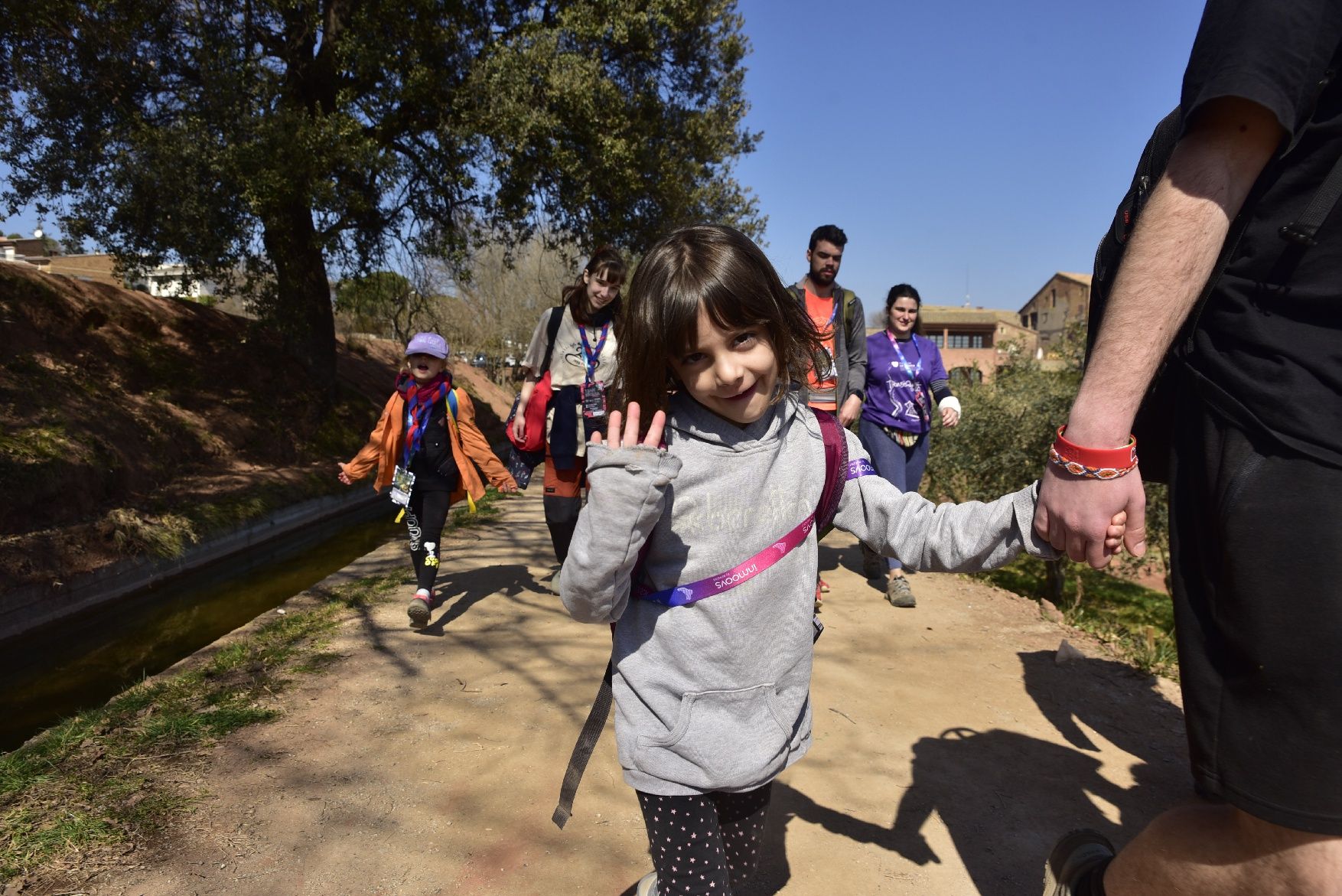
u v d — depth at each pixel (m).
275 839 2.41
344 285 15.64
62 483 6.84
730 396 1.48
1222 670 1.23
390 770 2.84
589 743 1.67
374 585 5.32
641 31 12.77
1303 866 1.16
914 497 1.64
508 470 4.68
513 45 12.13
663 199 14.06
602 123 12.46
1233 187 1.17
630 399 1.57
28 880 2.19
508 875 2.26
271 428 11.61
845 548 6.47
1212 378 1.24
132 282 12.19
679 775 1.49
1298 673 1.12
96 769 2.81
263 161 10.43
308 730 3.15
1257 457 1.18
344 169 11.56
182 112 11.11
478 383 29.19
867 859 2.34
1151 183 1.53
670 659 1.53
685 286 1.42
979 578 5.57
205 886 2.20
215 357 12.31
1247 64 1.11
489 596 5.09
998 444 5.99
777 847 2.39
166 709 3.30
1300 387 1.15
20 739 3.85
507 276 34.78
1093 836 1.72
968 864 2.32
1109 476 1.25
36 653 5.16
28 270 10.13
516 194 12.78
